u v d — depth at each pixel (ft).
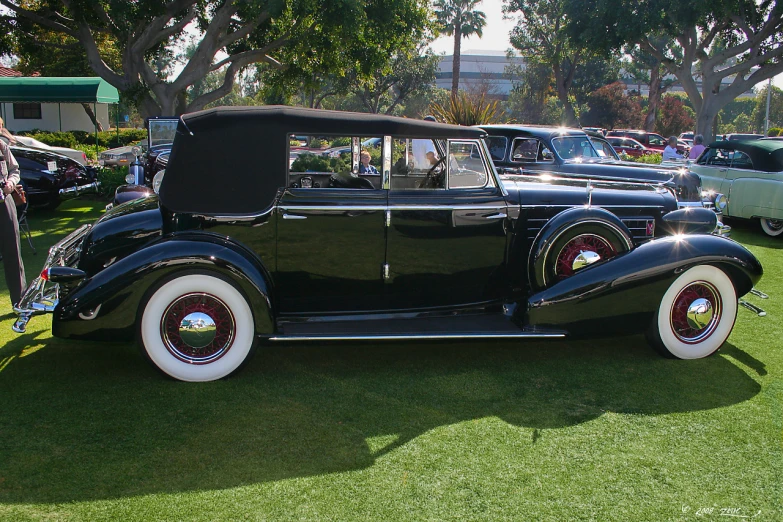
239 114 12.68
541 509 8.61
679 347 14.21
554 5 104.99
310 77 57.00
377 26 50.44
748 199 31.53
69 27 53.42
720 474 9.55
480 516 8.42
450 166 13.94
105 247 13.53
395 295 14.11
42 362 13.52
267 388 12.37
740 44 68.28
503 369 13.65
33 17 49.01
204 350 12.50
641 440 10.54
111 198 40.55
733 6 63.46
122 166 42.09
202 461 9.63
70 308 11.89
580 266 13.88
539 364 13.98
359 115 13.24
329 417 11.19
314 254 13.24
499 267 14.57
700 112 72.08
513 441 10.43
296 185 14.65
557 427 10.96
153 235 13.61
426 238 13.78
